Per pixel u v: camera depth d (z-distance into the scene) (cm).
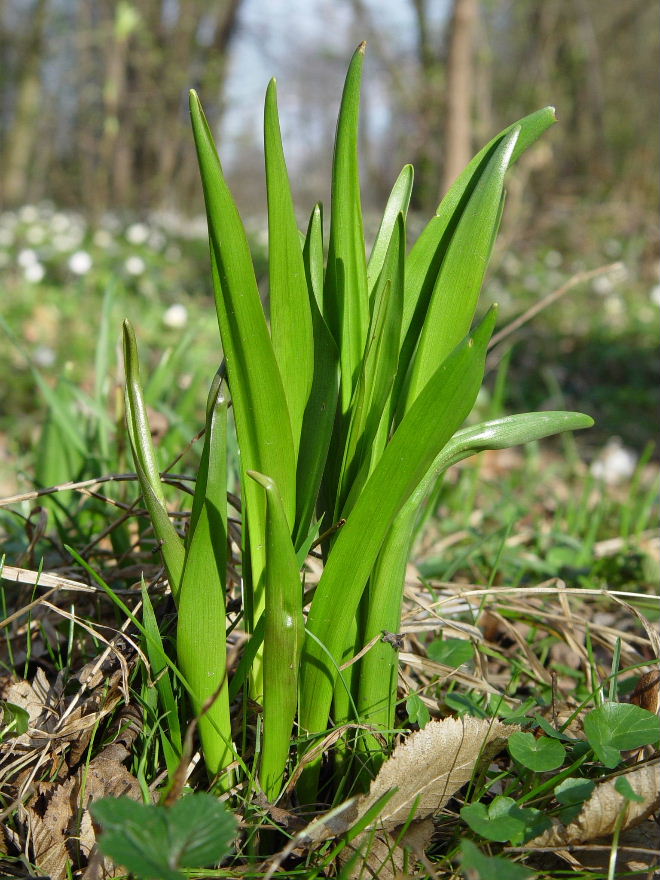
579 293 227
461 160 242
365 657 25
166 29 370
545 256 276
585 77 398
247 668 24
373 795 23
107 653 27
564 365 154
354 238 24
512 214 281
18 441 54
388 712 26
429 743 24
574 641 36
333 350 23
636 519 67
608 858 24
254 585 24
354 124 23
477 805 23
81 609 36
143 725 26
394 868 22
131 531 44
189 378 87
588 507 70
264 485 20
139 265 201
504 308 202
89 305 168
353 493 23
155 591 30
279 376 22
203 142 20
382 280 24
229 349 22
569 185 356
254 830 23
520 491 78
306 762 25
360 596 23
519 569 50
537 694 35
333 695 26
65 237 258
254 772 24
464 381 20
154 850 18
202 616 22
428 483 24
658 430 117
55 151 455
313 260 25
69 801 25
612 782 24
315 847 24
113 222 327
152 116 370
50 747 27
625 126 383
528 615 39
